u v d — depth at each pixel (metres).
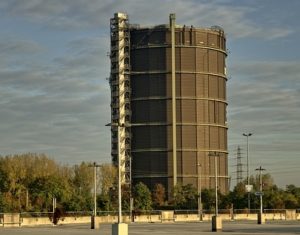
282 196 164.38
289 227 82.31
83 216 118.19
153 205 174.88
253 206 161.50
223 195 176.50
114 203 146.88
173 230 74.75
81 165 169.25
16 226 97.94
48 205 136.75
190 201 177.75
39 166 159.25
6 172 146.50
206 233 64.56
